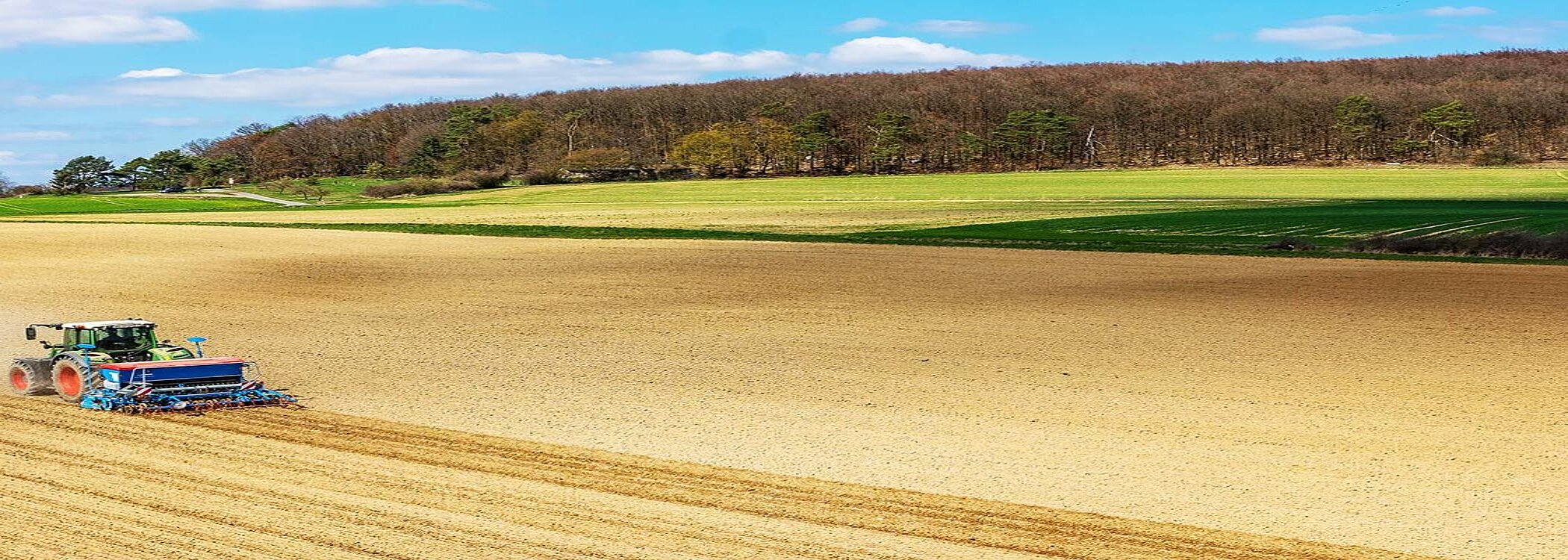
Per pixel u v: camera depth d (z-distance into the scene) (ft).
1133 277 139.03
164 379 70.13
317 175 622.95
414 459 58.39
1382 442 61.98
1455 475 55.62
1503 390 74.59
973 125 610.24
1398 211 257.14
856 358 88.94
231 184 562.25
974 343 95.14
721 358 89.92
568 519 48.39
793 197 364.17
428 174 569.23
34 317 118.32
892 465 58.13
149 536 45.65
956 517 49.37
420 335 103.40
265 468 56.03
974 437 64.08
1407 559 44.24
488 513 49.08
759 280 142.82
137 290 139.54
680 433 65.05
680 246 190.19
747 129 558.97
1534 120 556.92
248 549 44.29
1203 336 96.99
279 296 133.39
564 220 269.85
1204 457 59.41
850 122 619.26
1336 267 145.07
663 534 46.57
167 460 57.36
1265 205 289.33
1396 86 647.56
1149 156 549.95
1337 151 540.93
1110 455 59.88
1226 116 563.48
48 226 246.47
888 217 263.70
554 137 610.24
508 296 131.44
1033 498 52.42
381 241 206.80
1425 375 79.66
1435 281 129.90
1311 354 88.12
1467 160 507.71
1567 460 57.98
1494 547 45.50
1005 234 211.61
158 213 326.44
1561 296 116.88
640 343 97.40
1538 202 298.97
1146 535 47.16
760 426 66.74
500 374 83.92
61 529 46.37
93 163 576.61
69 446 60.13
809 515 49.47
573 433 64.95
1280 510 50.44
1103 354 89.40
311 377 83.25
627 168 532.32
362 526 47.16
